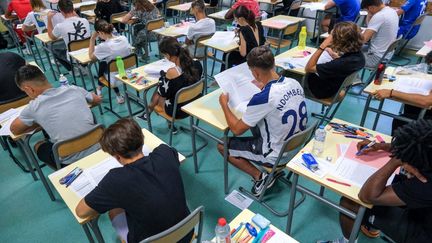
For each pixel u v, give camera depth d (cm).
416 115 231
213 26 377
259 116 172
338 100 259
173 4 580
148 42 456
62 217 213
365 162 149
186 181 242
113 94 378
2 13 598
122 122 125
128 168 117
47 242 195
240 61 347
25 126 186
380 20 316
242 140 206
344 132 174
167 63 289
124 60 295
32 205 223
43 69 453
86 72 411
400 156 108
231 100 198
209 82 396
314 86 262
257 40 330
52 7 623
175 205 122
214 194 228
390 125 299
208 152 275
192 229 135
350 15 425
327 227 198
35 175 244
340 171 144
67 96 187
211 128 309
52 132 184
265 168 192
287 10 540
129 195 114
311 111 331
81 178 147
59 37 371
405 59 443
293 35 451
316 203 216
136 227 122
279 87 171
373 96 225
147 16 451
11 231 204
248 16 315
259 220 119
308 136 182
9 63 238
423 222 128
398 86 224
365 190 123
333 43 233
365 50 352
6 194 234
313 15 527
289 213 176
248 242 112
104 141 124
